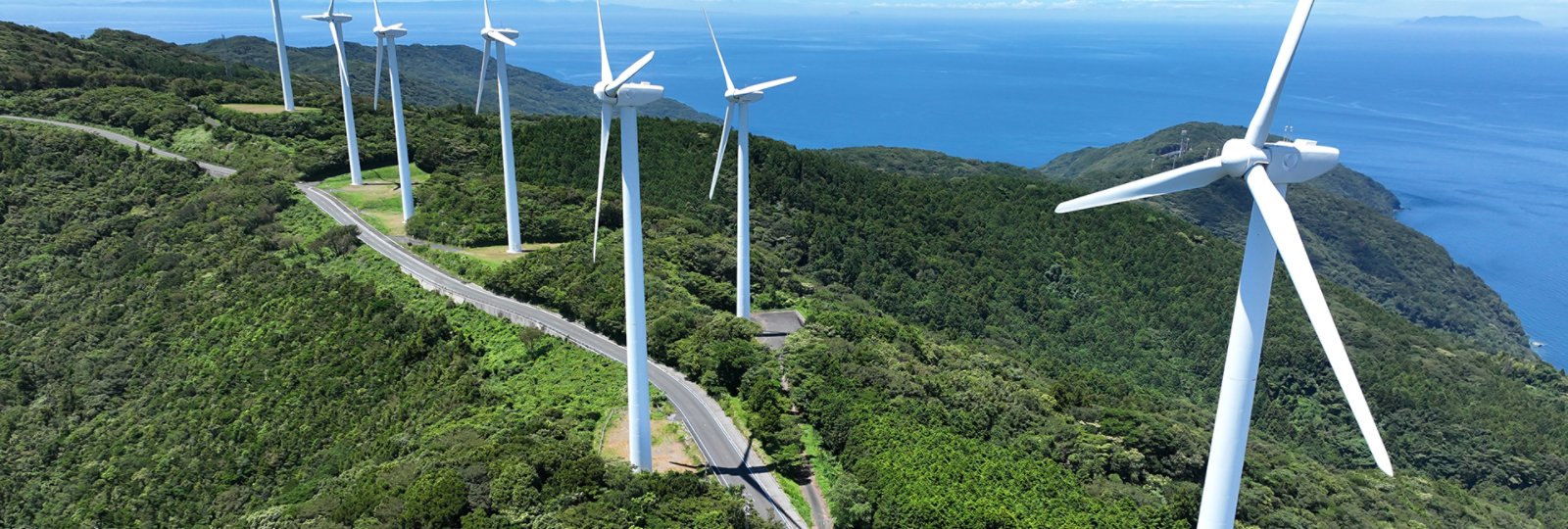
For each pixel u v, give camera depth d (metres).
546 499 58.56
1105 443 78.94
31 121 160.88
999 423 80.31
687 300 101.31
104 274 118.62
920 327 132.75
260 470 76.75
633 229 61.00
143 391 93.25
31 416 91.06
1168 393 140.88
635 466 66.38
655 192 160.38
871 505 63.66
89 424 89.56
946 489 65.44
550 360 86.31
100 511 75.62
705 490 62.78
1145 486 76.38
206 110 178.50
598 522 56.38
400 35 123.44
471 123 188.38
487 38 107.56
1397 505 93.25
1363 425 35.44
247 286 108.00
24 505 79.69
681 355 85.19
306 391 85.94
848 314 106.38
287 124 168.00
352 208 137.62
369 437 75.94
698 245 119.88
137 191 142.88
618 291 96.88
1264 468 89.62
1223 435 42.50
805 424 76.25
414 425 74.75
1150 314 164.38
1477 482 133.75
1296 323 166.50
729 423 75.69
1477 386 161.50
